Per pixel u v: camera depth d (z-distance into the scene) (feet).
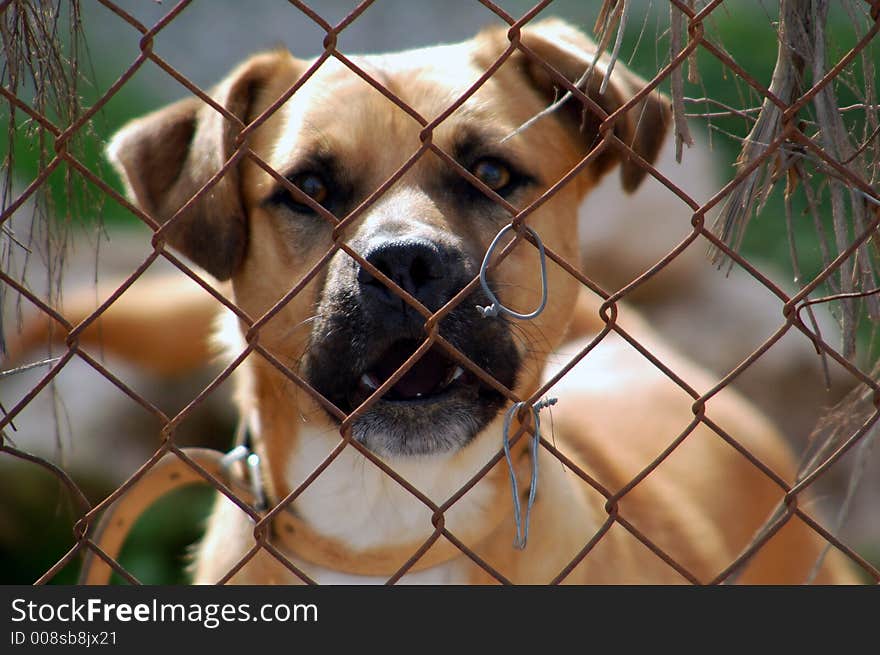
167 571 27.12
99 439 29.07
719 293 36.19
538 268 16.72
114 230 35.40
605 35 10.52
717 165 39.29
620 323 26.27
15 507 27.30
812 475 10.49
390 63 17.15
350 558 16.47
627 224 37.11
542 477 16.19
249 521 16.42
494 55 17.53
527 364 16.44
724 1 10.82
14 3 10.07
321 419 16.14
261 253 16.74
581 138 17.79
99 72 48.65
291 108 16.71
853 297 10.48
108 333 30.22
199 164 16.87
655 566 18.67
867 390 11.39
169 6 55.31
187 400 30.71
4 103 11.00
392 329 14.23
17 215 27.09
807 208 11.00
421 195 15.60
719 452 23.36
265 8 56.59
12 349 26.96
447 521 16.10
